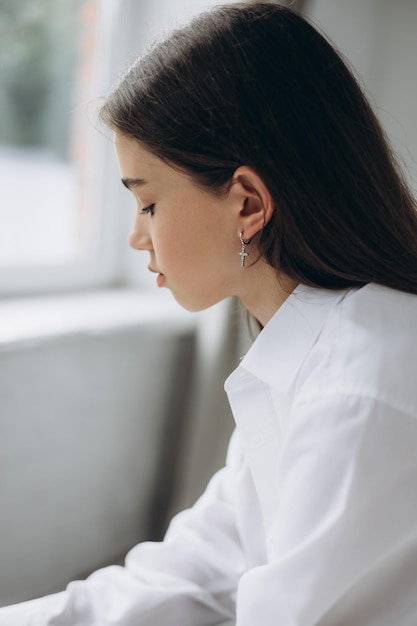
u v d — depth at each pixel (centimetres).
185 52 61
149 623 76
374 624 59
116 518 144
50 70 138
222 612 80
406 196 69
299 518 56
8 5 127
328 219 62
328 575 55
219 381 142
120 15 143
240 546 85
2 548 122
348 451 54
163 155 61
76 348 123
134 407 139
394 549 57
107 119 64
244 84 59
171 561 84
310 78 61
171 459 152
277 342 67
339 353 59
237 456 85
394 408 55
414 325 62
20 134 136
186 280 68
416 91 149
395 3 146
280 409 68
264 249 65
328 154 61
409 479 56
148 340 136
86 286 152
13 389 115
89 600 76
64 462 128
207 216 64
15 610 74
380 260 65
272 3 64
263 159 60
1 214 137
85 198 151
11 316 124
